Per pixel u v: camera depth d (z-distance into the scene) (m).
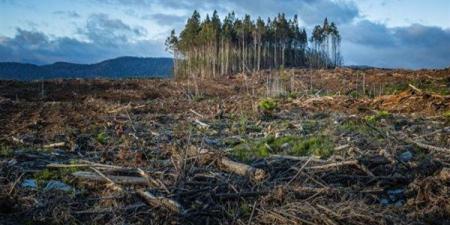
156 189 7.95
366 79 33.72
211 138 13.61
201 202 7.59
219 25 71.88
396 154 10.07
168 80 46.78
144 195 7.67
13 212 7.49
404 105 18.52
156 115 18.66
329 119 15.82
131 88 37.03
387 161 9.35
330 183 8.43
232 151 11.20
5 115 18.95
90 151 11.93
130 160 10.49
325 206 6.95
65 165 9.70
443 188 7.77
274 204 7.38
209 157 9.73
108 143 12.70
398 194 8.02
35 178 9.13
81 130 14.92
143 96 31.25
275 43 75.50
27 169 9.63
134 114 19.75
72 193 8.13
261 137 13.32
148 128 15.43
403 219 6.82
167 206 7.30
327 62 78.81
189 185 8.23
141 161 10.21
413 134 12.56
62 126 15.82
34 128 15.53
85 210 7.47
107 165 9.41
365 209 6.77
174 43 74.69
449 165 9.18
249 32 73.25
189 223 7.05
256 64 74.25
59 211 7.36
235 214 7.20
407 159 9.82
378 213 6.74
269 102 19.70
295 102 20.69
